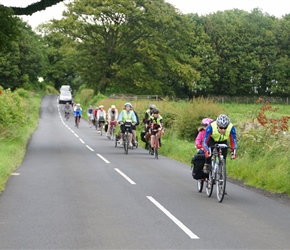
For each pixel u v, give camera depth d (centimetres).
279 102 10200
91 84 8969
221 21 11006
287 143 1866
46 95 11081
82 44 8525
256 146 1938
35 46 11438
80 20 8281
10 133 3103
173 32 8362
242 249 844
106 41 8519
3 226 995
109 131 3716
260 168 1755
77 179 1678
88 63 8600
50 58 13788
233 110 6662
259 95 10600
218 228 997
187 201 1300
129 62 8556
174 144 2819
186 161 2328
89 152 2703
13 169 1909
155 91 8556
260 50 10450
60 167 2016
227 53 10356
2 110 3112
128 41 8519
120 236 920
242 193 1455
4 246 847
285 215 1140
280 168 1658
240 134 2081
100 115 4241
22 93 8144
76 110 5150
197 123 3253
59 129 4772
